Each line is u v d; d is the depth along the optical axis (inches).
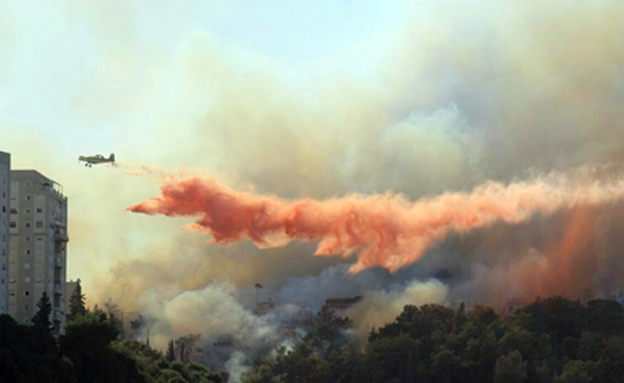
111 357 7426.2
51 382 6368.1
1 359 6141.7
